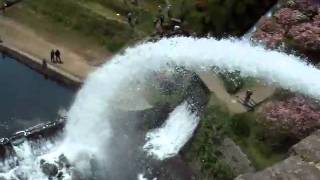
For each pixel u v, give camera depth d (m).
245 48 53.84
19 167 50.28
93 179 49.41
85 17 66.06
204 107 50.31
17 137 50.59
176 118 52.16
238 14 60.56
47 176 49.88
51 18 67.19
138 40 62.75
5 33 65.31
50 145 52.03
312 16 56.03
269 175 37.53
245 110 49.03
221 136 47.94
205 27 61.88
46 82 60.59
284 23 55.72
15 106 56.66
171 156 49.81
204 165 47.59
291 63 51.47
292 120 46.03
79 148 51.69
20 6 68.88
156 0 67.62
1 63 62.78
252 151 46.44
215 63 53.25
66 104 57.34
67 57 62.41
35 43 64.25
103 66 59.53
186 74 53.47
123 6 66.94
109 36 64.25
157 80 54.44
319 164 37.91
